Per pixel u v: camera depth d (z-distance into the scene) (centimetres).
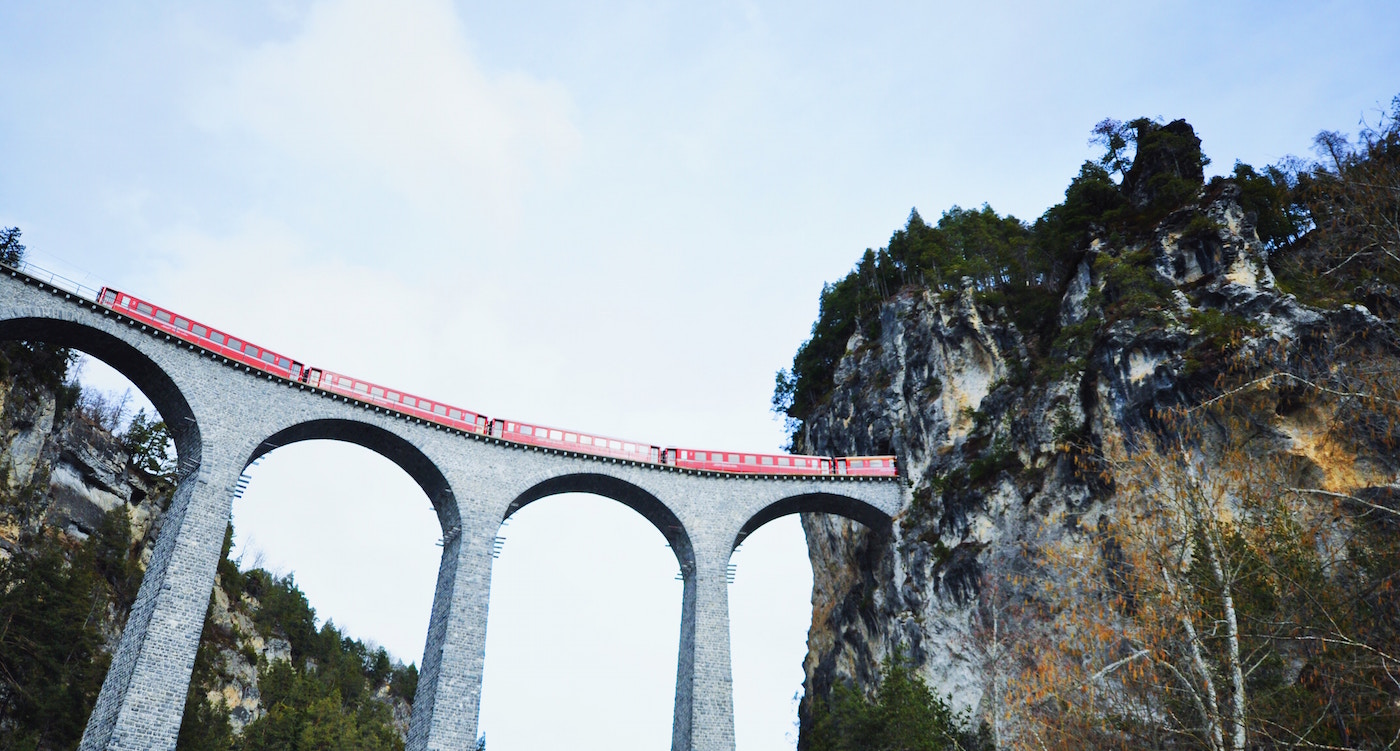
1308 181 3058
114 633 6384
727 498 5747
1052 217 7281
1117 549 3997
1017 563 5144
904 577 5828
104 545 6706
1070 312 5706
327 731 7575
